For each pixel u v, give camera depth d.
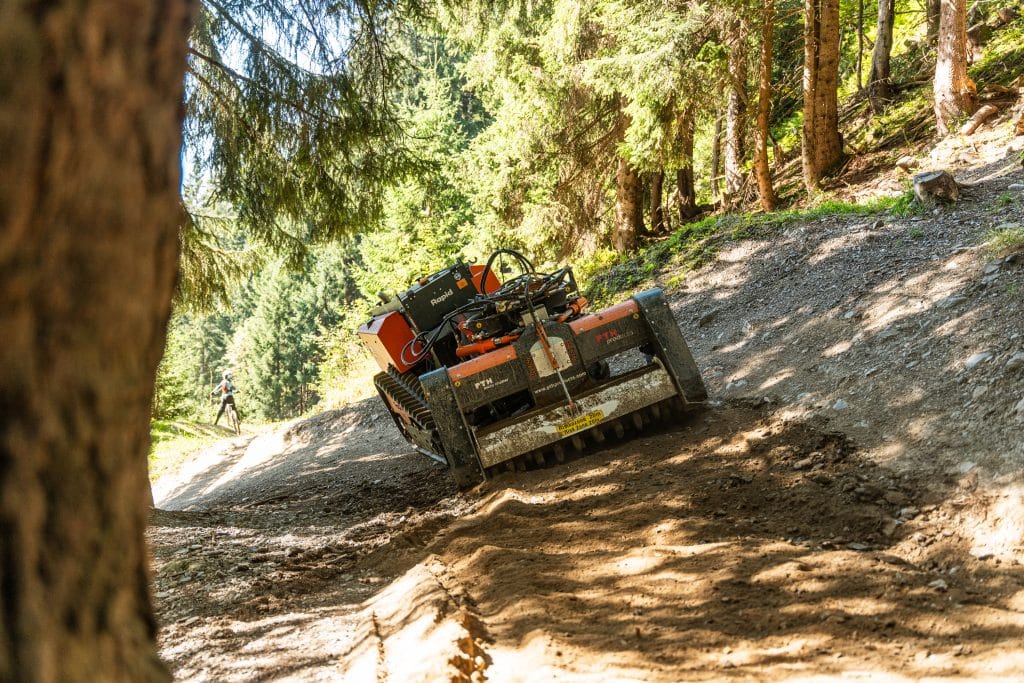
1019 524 4.41
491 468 7.21
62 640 0.90
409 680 3.25
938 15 19.88
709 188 29.14
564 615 4.10
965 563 4.33
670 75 13.62
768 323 9.80
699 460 6.55
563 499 6.29
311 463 13.41
